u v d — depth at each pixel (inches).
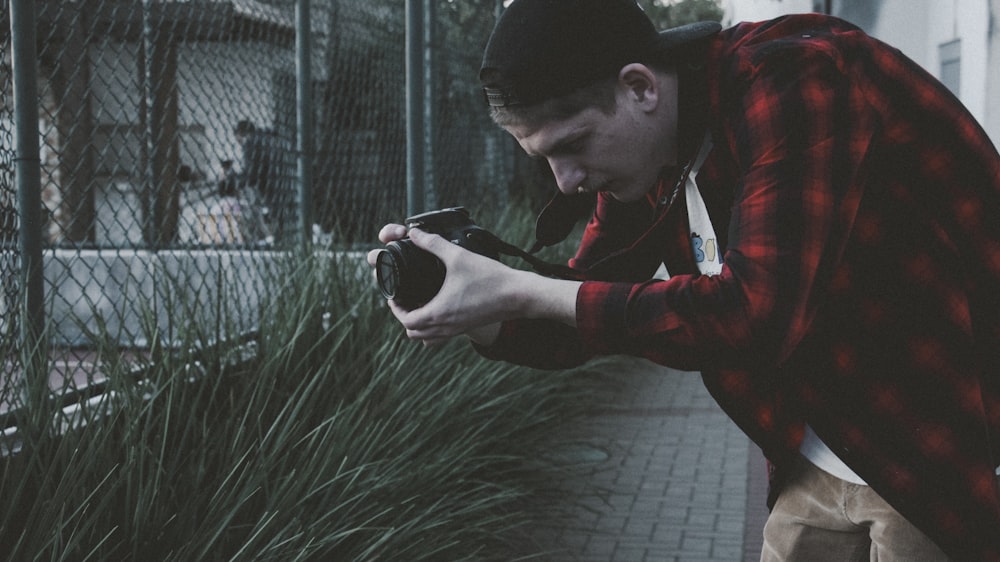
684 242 64.6
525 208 371.6
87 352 135.0
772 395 60.7
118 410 110.9
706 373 62.5
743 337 50.1
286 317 157.5
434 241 57.6
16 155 123.7
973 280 58.8
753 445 206.4
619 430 217.9
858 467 58.4
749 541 154.3
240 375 138.8
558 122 56.3
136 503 101.0
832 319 57.3
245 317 179.8
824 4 235.3
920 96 55.7
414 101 211.0
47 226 152.9
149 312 141.3
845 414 58.3
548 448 187.2
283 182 239.5
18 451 102.5
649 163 58.5
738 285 50.2
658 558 147.9
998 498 57.6
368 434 131.0
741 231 51.3
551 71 54.9
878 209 56.0
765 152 51.7
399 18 295.1
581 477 183.8
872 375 57.3
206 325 151.8
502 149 372.2
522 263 248.7
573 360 67.1
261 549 103.4
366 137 275.6
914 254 56.3
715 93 56.4
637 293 53.1
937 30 180.1
